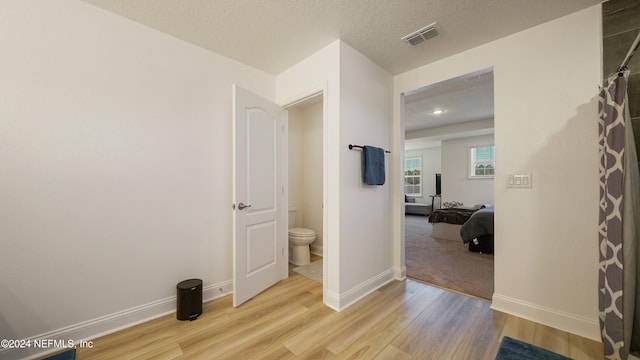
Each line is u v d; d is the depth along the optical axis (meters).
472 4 1.74
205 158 2.33
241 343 1.70
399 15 1.87
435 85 2.63
